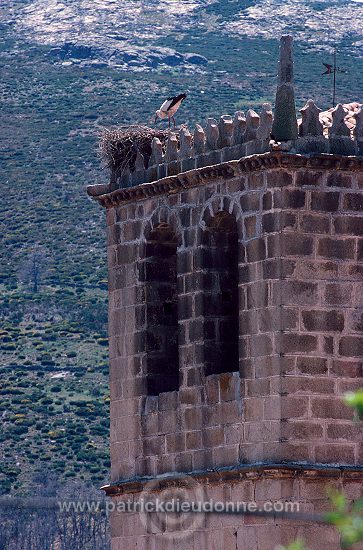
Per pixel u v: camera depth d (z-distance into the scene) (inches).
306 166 2942.9
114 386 3250.5
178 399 3102.9
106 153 3272.6
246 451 2967.5
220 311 3075.8
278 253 2935.5
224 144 3036.4
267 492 2923.2
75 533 5305.1
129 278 3235.7
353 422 2940.5
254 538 2938.0
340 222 2960.1
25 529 5344.5
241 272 2984.7
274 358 2933.1
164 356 3203.7
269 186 2947.8
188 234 3100.4
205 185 3068.4
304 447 2920.8
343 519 1930.4
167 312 3213.6
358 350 2957.7
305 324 2938.0
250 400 2965.1
